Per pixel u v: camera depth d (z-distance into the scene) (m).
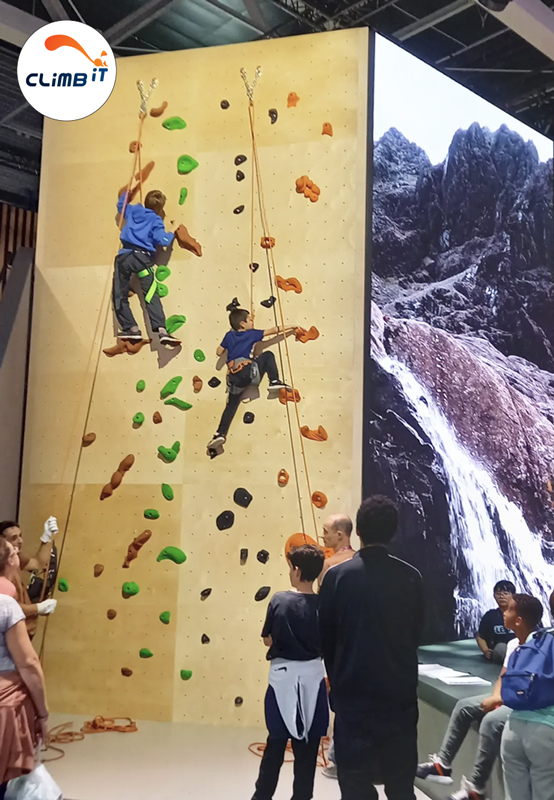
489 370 5.89
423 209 5.57
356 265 5.15
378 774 2.71
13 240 10.00
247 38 8.07
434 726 4.02
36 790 3.21
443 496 5.43
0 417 5.63
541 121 8.79
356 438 5.01
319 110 5.34
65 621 5.30
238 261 5.34
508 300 6.10
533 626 3.54
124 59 5.71
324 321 5.16
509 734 3.19
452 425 5.57
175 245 5.45
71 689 5.23
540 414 6.23
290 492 5.07
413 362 5.40
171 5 7.52
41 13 7.75
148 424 5.37
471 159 5.98
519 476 5.98
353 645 2.76
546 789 3.08
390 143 5.45
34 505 5.49
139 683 5.13
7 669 3.11
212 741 4.62
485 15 7.60
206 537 5.16
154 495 5.29
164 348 5.40
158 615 5.17
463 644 5.27
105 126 5.70
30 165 9.88
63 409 5.53
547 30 6.89
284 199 5.32
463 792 3.51
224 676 5.02
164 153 5.56
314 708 3.32
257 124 5.42
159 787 3.84
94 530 5.36
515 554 5.84
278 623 3.37
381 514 2.89
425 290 5.54
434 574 5.32
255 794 3.33
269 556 5.04
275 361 5.18
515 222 6.25
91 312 5.58
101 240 5.62
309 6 7.34
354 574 2.82
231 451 5.19
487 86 8.66
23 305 6.05
